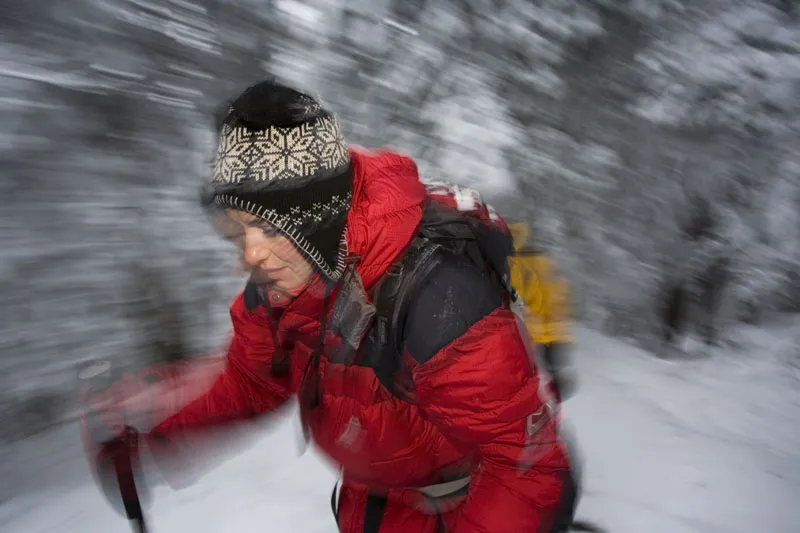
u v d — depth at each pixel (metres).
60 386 2.21
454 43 3.78
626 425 2.35
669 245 3.73
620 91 4.23
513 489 0.87
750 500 1.91
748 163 4.34
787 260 4.06
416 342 0.85
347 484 1.25
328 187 0.82
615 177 3.83
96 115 2.58
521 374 0.86
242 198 0.80
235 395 1.17
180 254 2.50
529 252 1.01
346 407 1.00
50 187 2.46
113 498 1.12
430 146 3.37
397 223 0.84
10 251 2.38
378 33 3.50
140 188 2.54
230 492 1.90
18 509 1.80
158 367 1.21
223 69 2.87
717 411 2.57
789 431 2.44
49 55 2.54
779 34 4.96
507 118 3.68
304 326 0.94
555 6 4.25
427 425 1.03
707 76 4.50
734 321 3.77
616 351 3.16
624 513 1.81
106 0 2.64
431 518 1.16
